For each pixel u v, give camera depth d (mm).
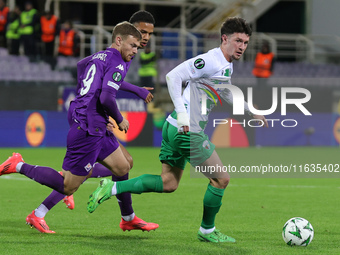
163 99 66125
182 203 26000
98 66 16391
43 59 68688
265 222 20938
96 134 16375
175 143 16188
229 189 32344
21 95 61344
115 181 18062
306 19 86750
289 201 27094
